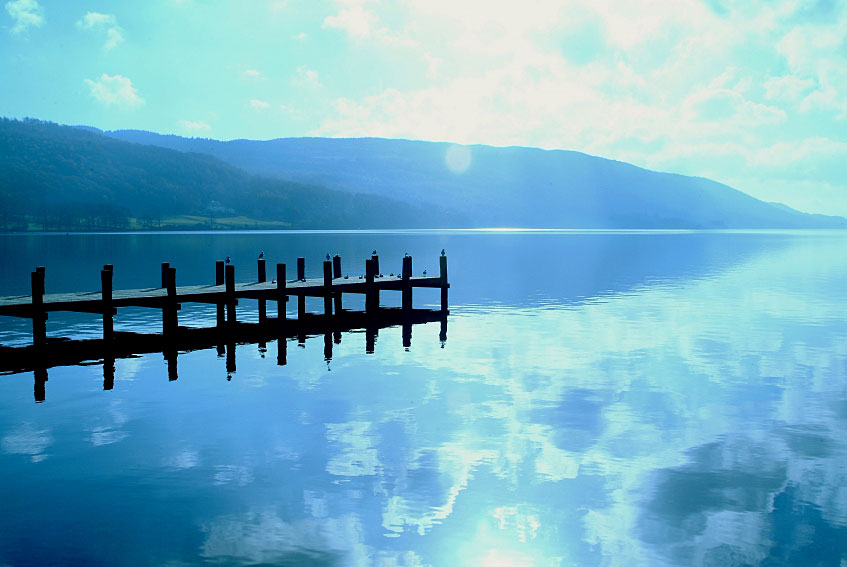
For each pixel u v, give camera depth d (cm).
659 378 2438
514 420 1914
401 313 4241
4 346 3059
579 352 2938
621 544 1224
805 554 1191
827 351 2953
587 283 6291
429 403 2092
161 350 3000
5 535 1248
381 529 1276
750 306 4538
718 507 1362
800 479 1496
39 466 1563
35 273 2791
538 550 1206
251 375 2491
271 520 1308
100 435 1783
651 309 4391
